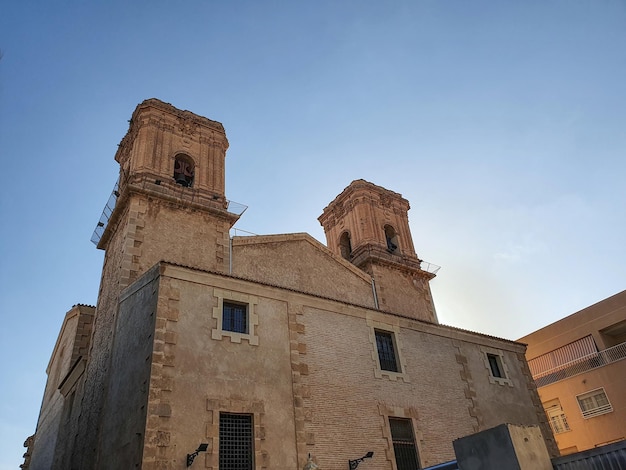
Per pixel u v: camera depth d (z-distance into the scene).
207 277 17.92
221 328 17.27
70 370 25.16
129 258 22.47
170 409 14.69
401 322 23.28
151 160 26.95
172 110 29.75
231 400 16.03
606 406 32.12
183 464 14.12
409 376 21.75
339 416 18.38
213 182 28.66
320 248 29.44
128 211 24.22
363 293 30.20
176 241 24.41
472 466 9.38
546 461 9.08
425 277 34.94
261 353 17.67
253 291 18.89
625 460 8.51
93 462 16.80
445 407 22.09
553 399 35.34
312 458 16.72
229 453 15.42
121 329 18.27
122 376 16.78
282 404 17.14
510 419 24.42
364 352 20.83
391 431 19.73
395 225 36.94
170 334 15.98
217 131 31.08
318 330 19.89
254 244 26.78
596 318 35.34
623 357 31.94
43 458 29.20
